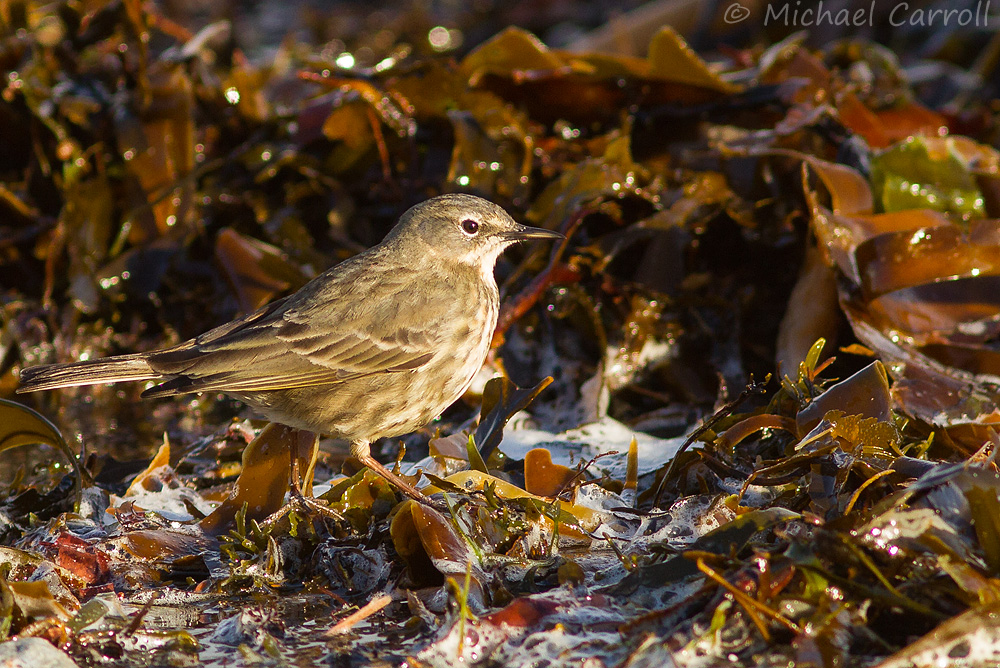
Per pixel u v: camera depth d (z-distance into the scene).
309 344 8.86
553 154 12.84
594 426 10.34
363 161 13.31
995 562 6.15
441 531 7.09
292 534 7.77
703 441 7.98
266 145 13.81
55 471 9.73
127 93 13.98
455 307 9.16
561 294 11.56
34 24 15.40
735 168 11.71
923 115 14.45
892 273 9.93
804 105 12.30
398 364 8.95
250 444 8.74
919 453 7.61
